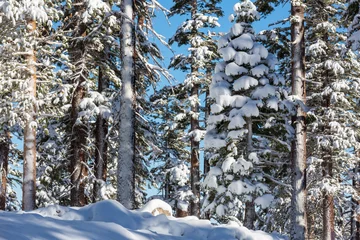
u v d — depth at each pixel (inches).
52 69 585.6
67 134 721.6
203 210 598.2
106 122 691.4
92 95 637.9
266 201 529.0
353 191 757.9
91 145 637.9
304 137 518.3
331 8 740.7
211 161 614.9
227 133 601.9
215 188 567.8
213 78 604.7
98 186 644.7
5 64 543.2
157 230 294.8
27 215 249.6
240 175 551.2
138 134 732.7
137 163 759.1
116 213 304.5
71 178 651.5
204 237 296.0
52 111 620.4
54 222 240.7
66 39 571.8
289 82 749.9
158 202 376.8
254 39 599.8
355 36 498.9
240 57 575.2
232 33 605.3
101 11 545.3
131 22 482.0
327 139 741.9
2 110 546.0
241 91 594.9
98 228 244.5
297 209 498.3
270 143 621.9
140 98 697.6
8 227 205.8
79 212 310.3
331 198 759.1
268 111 589.9
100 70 715.4
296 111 524.7
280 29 595.5
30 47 550.6
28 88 549.0
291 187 515.2
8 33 537.6
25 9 518.0
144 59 526.0
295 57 539.8
